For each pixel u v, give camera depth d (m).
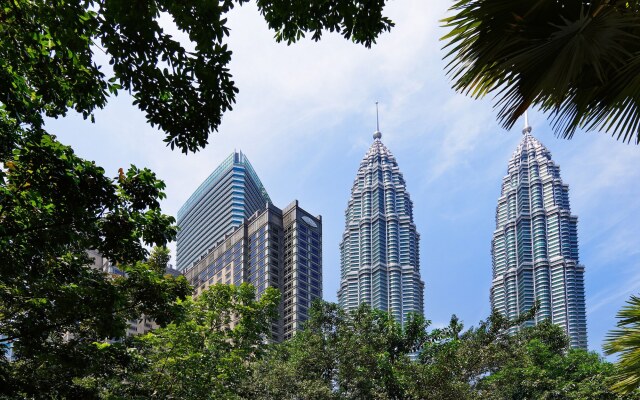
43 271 15.94
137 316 19.39
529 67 5.84
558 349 46.34
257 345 33.84
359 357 37.12
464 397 34.72
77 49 9.86
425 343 40.97
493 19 5.81
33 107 13.53
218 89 9.53
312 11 9.20
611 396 37.91
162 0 8.69
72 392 18.48
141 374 27.42
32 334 16.84
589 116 6.34
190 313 30.86
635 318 8.53
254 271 184.75
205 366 28.70
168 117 9.86
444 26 6.01
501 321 39.62
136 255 16.03
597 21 5.40
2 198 14.18
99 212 14.98
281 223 188.75
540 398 39.56
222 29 8.97
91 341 20.33
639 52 5.71
